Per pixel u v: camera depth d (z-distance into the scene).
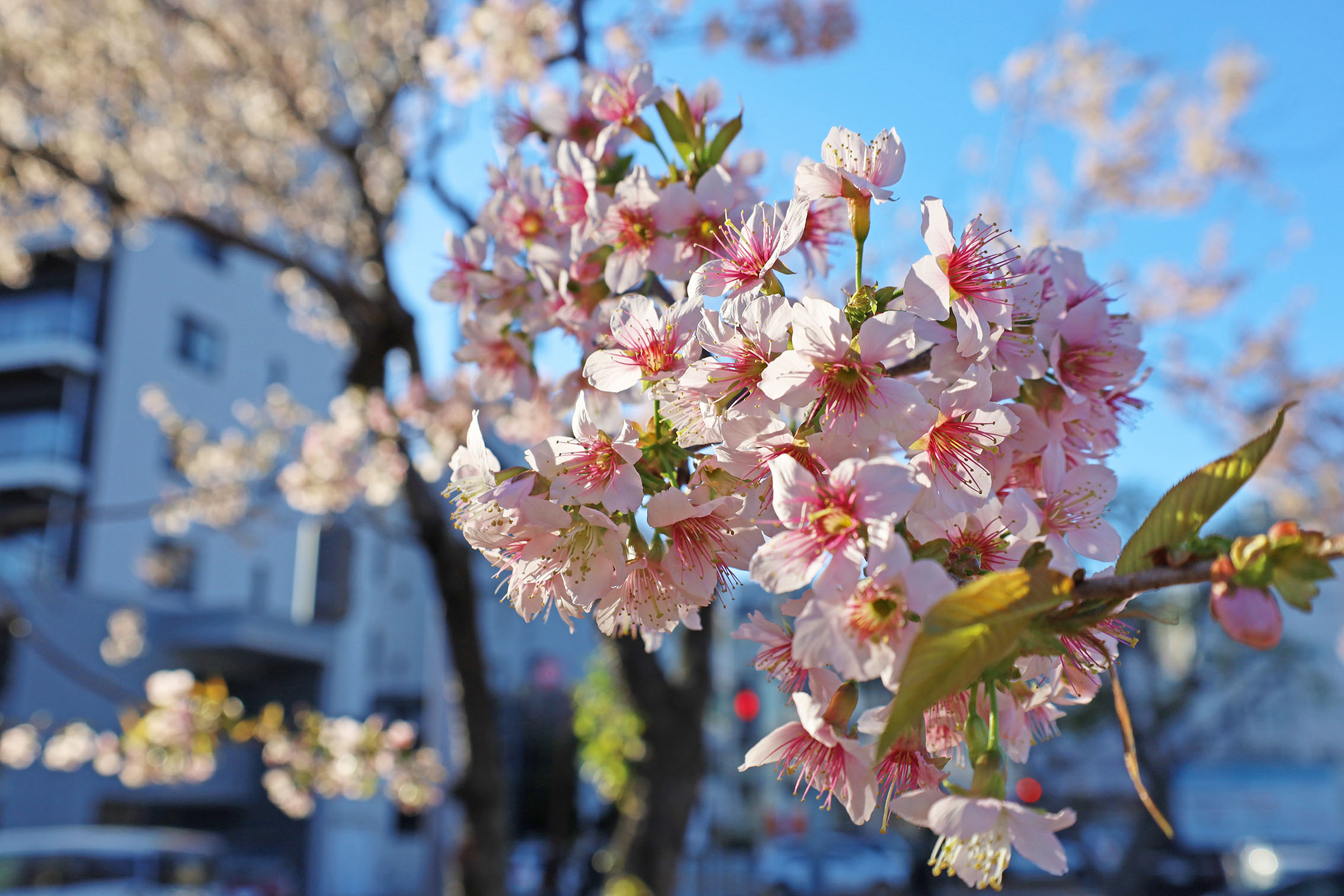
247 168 8.77
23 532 19.00
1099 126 11.33
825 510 0.99
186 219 6.39
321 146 8.43
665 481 1.16
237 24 7.98
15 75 7.99
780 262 1.23
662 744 5.09
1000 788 0.94
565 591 1.17
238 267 23.38
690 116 1.64
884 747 0.76
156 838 10.65
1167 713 16.03
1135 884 14.85
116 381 20.39
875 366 1.07
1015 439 1.20
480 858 5.30
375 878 21.56
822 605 0.95
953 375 1.11
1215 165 11.72
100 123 8.30
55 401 20.88
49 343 19.81
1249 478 0.87
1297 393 13.18
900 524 1.07
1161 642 16.78
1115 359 1.26
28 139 7.93
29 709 17.62
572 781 23.81
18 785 17.62
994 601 0.80
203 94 8.38
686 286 1.52
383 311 6.18
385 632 26.00
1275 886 11.18
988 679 0.95
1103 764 23.72
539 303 1.73
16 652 17.94
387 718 23.34
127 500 20.12
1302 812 20.89
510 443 6.30
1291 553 0.82
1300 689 25.12
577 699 14.45
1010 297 1.23
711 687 5.18
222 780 19.47
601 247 1.61
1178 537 0.89
